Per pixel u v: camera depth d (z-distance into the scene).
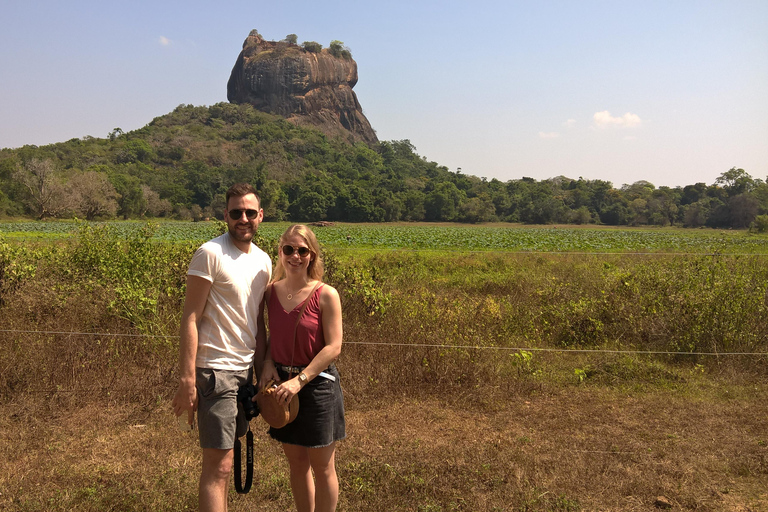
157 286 6.62
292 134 153.50
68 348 5.08
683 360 5.95
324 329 2.71
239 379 2.65
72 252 7.66
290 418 2.60
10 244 7.29
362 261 15.30
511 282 11.38
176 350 5.25
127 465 3.58
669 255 11.82
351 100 193.50
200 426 2.59
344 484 3.34
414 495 3.21
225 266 2.62
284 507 3.10
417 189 121.69
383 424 4.36
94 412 4.45
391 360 5.31
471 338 5.77
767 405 4.77
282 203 90.62
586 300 7.24
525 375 5.43
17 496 3.15
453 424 4.41
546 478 3.43
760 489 3.36
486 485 3.35
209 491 2.54
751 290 6.41
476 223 95.81
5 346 5.15
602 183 110.56
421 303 6.46
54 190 68.12
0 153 103.56
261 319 2.84
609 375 5.56
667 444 3.99
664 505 3.15
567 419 4.51
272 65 179.00
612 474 3.50
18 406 4.45
